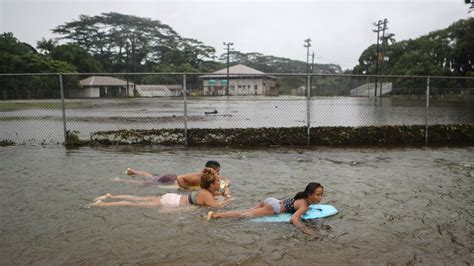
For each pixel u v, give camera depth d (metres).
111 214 5.14
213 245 4.19
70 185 6.61
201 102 16.88
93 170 7.83
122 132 11.32
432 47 49.75
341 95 16.08
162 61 90.19
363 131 11.45
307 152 10.28
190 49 92.56
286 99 14.31
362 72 71.38
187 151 10.34
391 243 4.29
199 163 8.70
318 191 5.15
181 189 6.43
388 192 6.35
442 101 16.55
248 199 5.95
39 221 4.88
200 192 5.56
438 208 5.53
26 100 12.70
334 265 3.74
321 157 9.55
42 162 8.66
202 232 4.56
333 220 5.02
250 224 4.84
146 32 98.00
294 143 11.35
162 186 6.59
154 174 7.55
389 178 7.31
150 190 6.37
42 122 15.90
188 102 16.62
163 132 11.34
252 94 14.14
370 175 7.56
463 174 7.65
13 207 5.43
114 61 89.56
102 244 4.19
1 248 4.08
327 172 7.83
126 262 3.76
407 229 4.72
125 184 6.71
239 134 11.28
